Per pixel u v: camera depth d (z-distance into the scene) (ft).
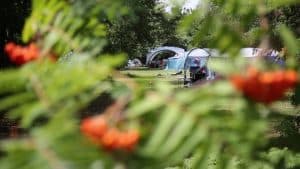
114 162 6.36
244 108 6.80
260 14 9.11
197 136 6.68
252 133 6.84
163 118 6.69
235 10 9.66
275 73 6.84
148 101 6.85
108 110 6.75
